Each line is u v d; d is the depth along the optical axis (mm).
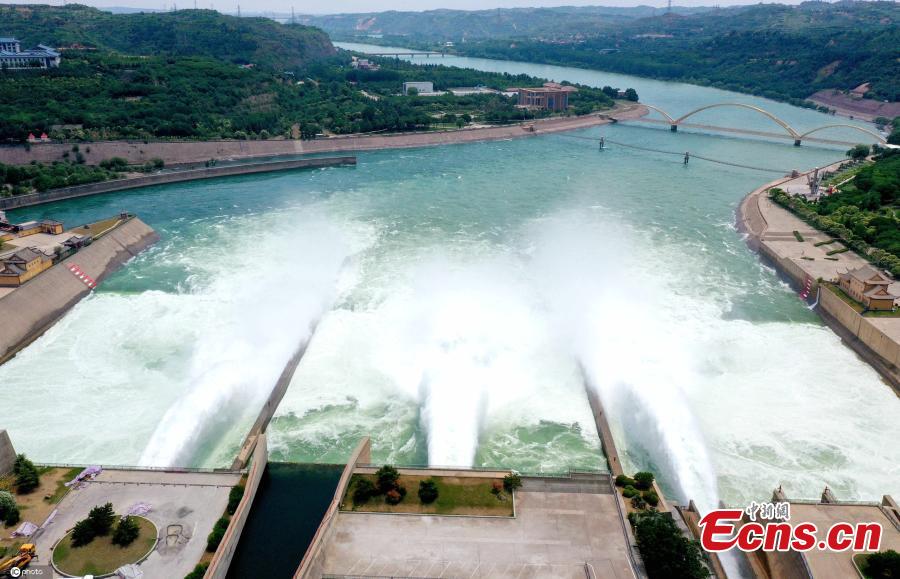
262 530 65375
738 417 86000
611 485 64812
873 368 97688
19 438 80062
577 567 55344
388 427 83000
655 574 54438
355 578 54281
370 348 100000
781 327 110812
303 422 83562
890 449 80188
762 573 58938
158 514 61469
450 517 60750
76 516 60594
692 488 73438
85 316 112625
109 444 79125
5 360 98062
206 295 119625
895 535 58281
